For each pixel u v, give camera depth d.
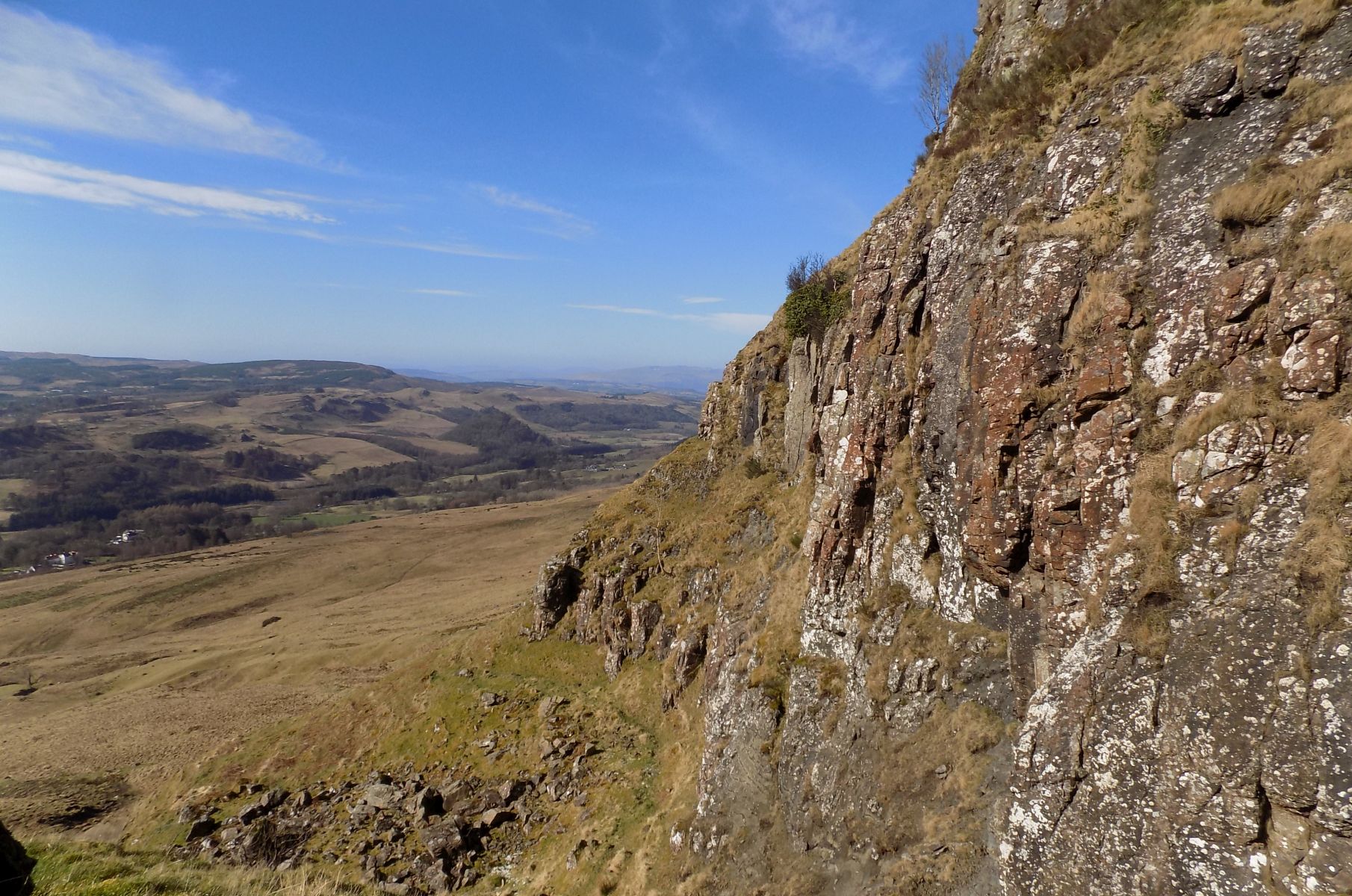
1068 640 17.16
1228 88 17.78
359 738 54.28
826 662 27.56
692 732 38.41
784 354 58.38
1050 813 14.32
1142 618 14.48
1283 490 13.31
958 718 20.67
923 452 25.33
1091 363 17.69
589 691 50.59
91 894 15.53
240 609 138.25
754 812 26.20
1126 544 15.73
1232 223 15.98
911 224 30.17
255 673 90.81
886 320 28.94
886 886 18.81
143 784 60.03
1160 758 12.89
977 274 23.77
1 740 75.38
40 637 129.25
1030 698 18.52
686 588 51.22
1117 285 17.66
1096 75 22.20
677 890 26.05
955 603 22.83
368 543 186.12
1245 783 11.52
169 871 18.06
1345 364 13.16
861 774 22.67
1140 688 13.78
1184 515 14.74
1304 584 12.05
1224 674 12.41
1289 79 16.75
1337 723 10.73
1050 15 28.08
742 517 51.50
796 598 32.19
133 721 75.12
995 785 18.41
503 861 35.75
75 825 53.09
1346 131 14.86
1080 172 20.69
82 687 95.19
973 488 21.02
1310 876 10.41
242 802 48.84
